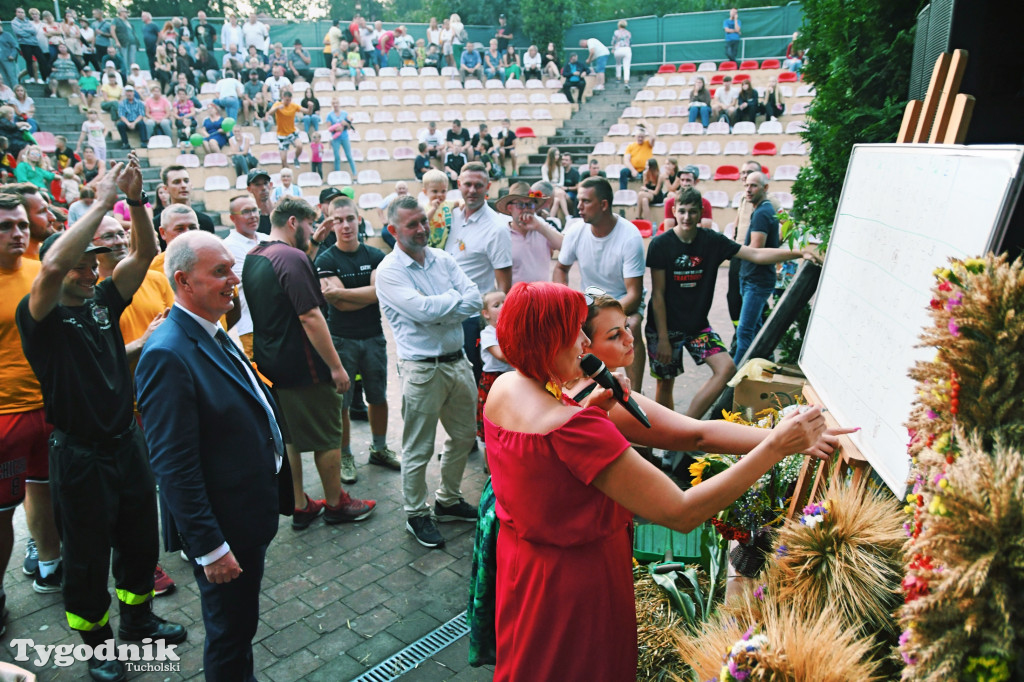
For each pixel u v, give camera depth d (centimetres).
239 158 1446
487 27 2367
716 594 287
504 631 200
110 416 295
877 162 231
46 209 411
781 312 428
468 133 1600
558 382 185
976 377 139
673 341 473
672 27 2230
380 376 481
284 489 285
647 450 472
